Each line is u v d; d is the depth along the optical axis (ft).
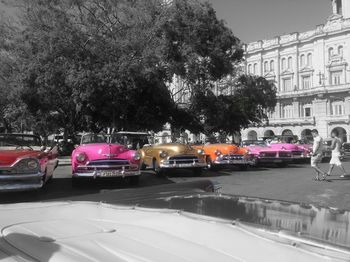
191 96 111.65
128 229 7.02
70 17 93.30
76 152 37.58
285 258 5.40
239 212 7.45
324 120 245.86
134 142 61.57
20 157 29.81
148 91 94.84
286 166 67.05
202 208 7.89
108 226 7.29
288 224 6.51
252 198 9.00
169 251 5.84
